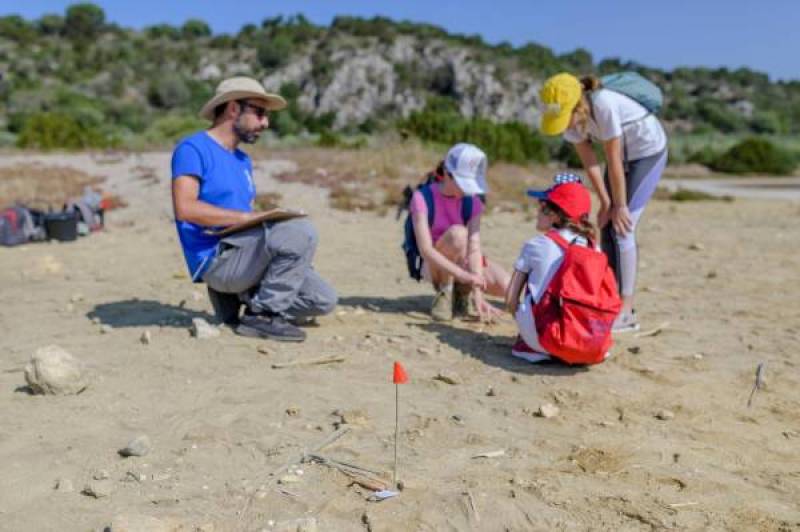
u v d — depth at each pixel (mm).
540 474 3127
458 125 25656
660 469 3215
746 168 38000
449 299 5637
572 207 4492
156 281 7250
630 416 3791
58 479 3037
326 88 100625
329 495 2928
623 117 5066
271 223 4832
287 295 4902
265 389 4031
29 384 3961
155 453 3270
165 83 79500
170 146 28484
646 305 6246
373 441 3418
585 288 4320
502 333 5270
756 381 4328
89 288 6875
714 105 97500
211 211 4754
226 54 108938
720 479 3133
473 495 2918
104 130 50906
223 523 2701
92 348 4758
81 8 111000
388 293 6695
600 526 2742
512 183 17812
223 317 5238
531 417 3762
